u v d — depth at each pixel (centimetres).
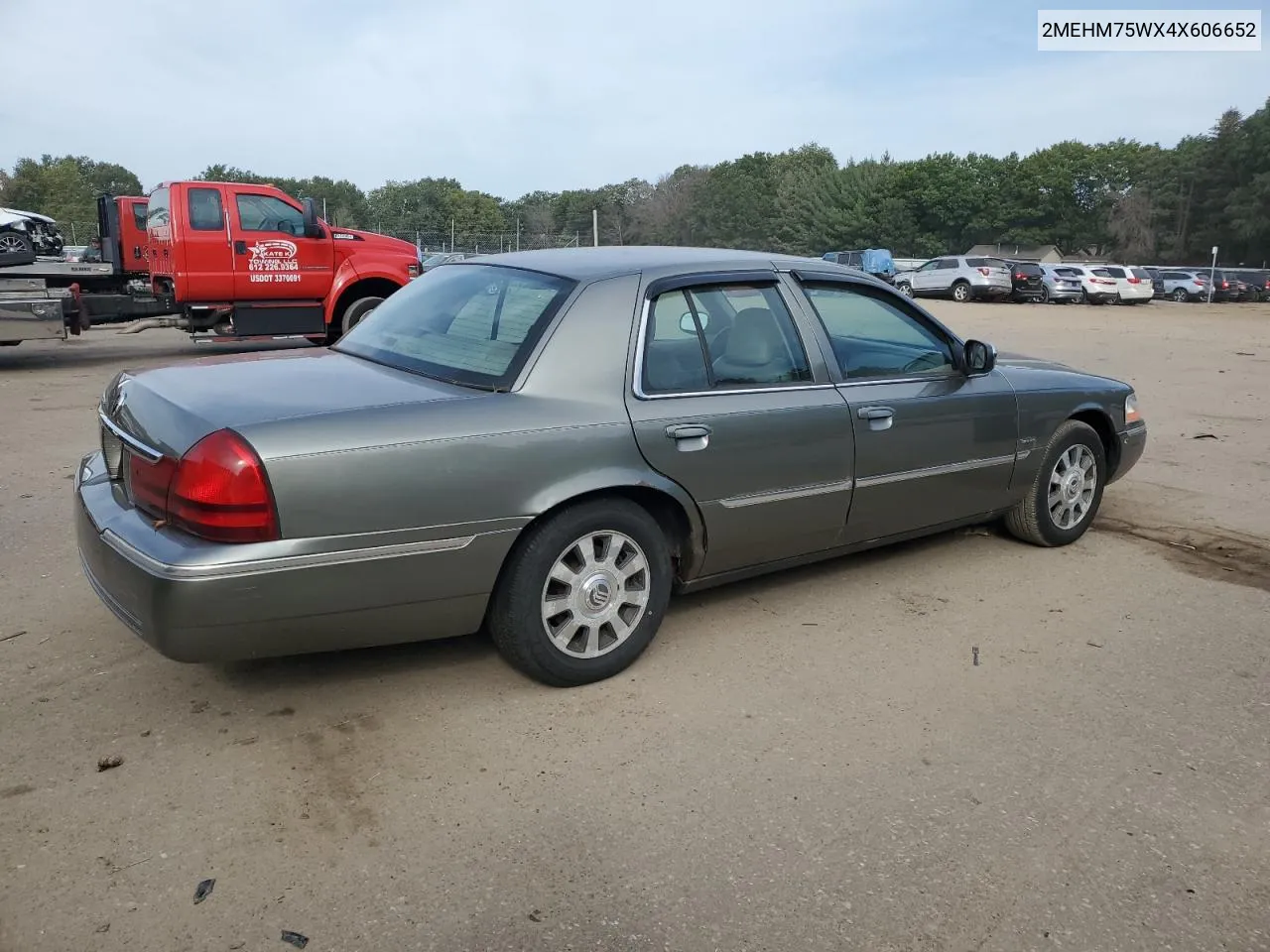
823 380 420
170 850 264
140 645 388
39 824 273
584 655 359
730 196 8250
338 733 326
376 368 373
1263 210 6944
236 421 298
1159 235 7969
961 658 396
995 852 272
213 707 340
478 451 321
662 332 377
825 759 318
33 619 410
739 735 331
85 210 8350
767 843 274
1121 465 572
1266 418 978
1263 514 616
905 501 453
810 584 474
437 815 283
